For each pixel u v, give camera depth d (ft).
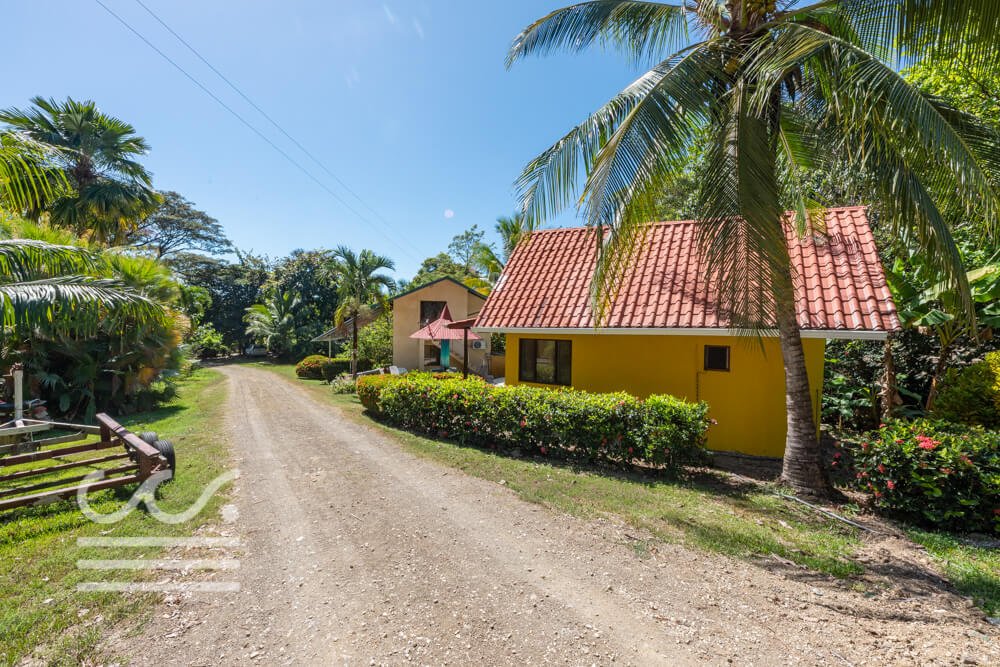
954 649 9.12
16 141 21.58
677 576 12.36
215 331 142.72
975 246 27.04
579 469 22.65
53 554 13.48
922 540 14.94
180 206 139.74
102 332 40.91
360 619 10.44
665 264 31.63
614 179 16.72
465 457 24.71
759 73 16.57
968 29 14.40
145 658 9.09
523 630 10.00
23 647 9.28
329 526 15.76
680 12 22.30
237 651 9.34
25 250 22.65
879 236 33.63
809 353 25.88
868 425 33.37
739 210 15.75
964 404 25.71
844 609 10.78
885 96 14.52
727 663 8.84
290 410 43.16
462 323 40.86
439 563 13.12
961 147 13.07
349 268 78.54
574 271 36.19
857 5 17.70
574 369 32.24
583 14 22.59
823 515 17.26
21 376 30.53
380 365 82.89
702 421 21.11
